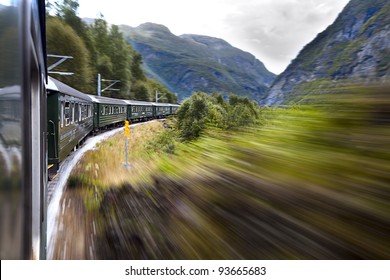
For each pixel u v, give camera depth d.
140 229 4.96
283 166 3.42
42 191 3.00
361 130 2.62
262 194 3.61
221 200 4.21
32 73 2.39
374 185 2.55
